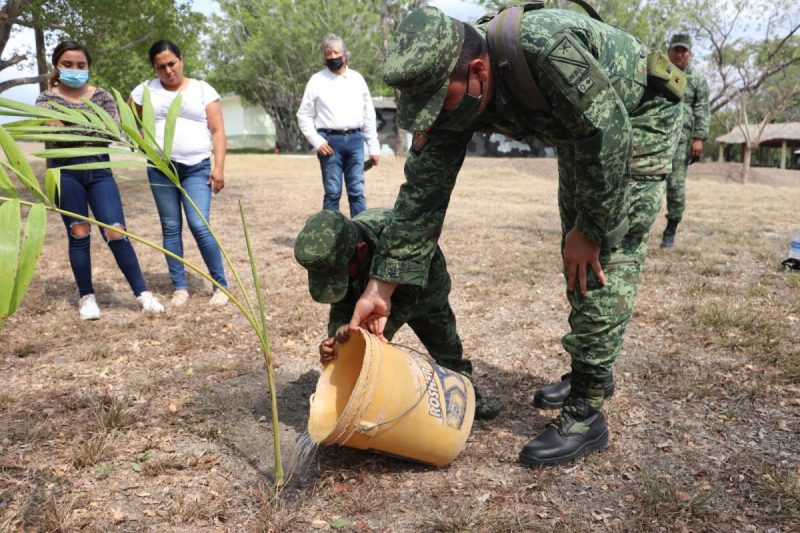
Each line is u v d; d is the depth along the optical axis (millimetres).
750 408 3051
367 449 2457
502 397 3330
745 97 24688
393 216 2439
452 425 2527
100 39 15516
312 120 6473
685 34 6594
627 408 3109
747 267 6082
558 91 1996
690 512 2232
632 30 27984
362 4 35219
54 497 2404
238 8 37969
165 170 2420
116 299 5281
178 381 3570
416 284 2449
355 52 34688
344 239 2359
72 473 2578
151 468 2609
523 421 3053
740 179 23750
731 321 4219
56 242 7793
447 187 2381
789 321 4281
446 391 2549
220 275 5074
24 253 1661
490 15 2256
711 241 7516
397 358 2402
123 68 17969
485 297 5199
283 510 2318
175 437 2906
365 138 6652
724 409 3053
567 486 2465
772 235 8055
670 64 2576
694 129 6773
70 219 4594
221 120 5105
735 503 2291
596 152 2102
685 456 2645
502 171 22062
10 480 2512
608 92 2055
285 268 6375
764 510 2236
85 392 3393
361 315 2453
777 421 2904
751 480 2432
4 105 2109
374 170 21047
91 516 2287
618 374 3533
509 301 5090
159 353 4016
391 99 36875
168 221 5047
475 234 8219
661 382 3404
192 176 4953
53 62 4371
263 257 6922
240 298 5188
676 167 6789
